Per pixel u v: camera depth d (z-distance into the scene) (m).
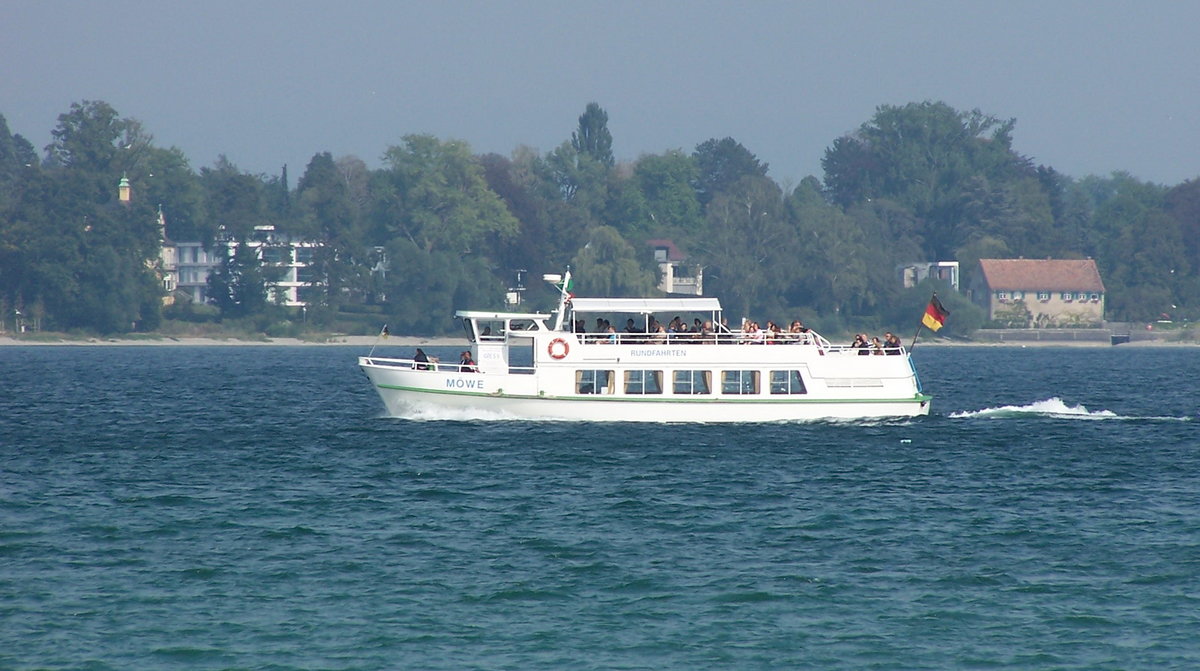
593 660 113.25
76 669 110.19
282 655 113.81
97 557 143.38
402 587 132.75
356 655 113.94
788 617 124.00
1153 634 119.56
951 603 128.25
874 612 125.56
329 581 134.62
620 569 139.38
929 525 160.50
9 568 138.38
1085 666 112.31
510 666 111.69
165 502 173.25
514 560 142.75
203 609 125.38
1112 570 139.88
